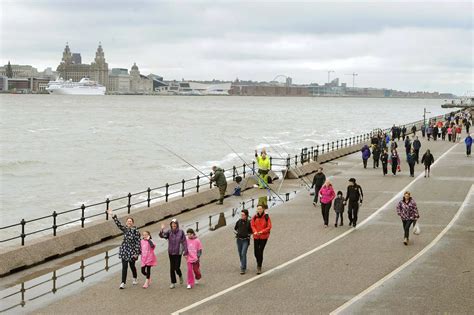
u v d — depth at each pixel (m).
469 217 25.84
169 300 15.27
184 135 101.62
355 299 15.26
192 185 44.09
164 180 48.16
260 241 17.39
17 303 15.10
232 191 32.16
